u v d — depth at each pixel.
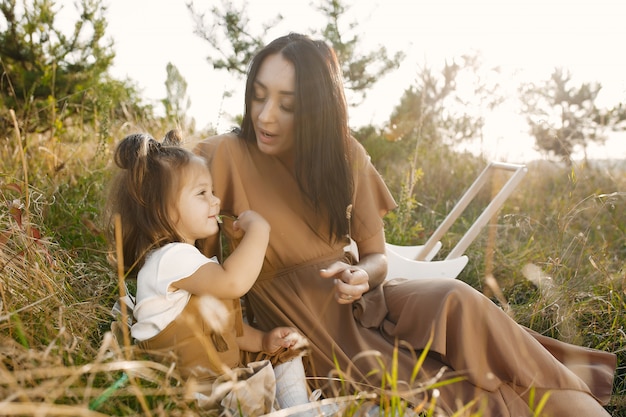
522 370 1.92
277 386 1.98
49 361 1.49
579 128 6.42
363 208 2.38
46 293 1.94
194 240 2.05
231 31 5.14
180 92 4.59
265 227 2.02
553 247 3.51
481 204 5.18
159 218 1.92
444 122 6.35
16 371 1.42
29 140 3.98
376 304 2.21
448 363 1.98
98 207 3.05
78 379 1.50
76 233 2.76
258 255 1.94
